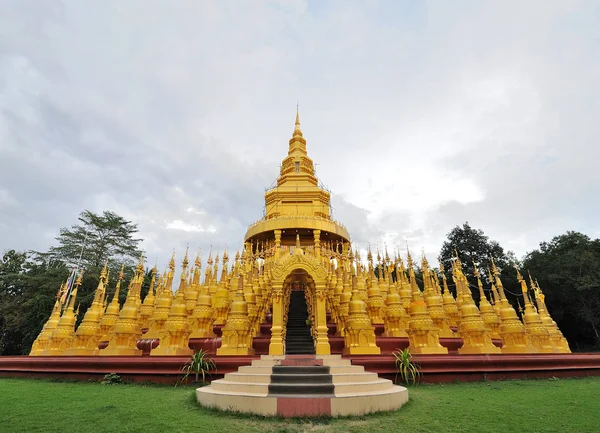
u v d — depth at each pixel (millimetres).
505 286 57094
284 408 8977
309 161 42750
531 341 19625
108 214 57938
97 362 15523
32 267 54875
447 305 22578
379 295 20109
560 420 8461
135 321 18047
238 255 25797
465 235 63562
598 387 13469
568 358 16500
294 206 36219
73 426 8023
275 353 14414
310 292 20328
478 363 14945
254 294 18766
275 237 30906
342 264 25547
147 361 14719
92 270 49969
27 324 46750
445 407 9844
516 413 9133
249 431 7750
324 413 8938
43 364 16594
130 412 9242
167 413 9172
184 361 14375
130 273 54719
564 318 53688
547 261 54500
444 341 17672
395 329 18047
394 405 9727
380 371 13953
